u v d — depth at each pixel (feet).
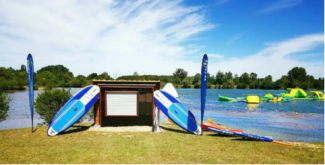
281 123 68.28
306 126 63.57
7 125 63.00
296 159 27.76
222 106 118.93
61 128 38.70
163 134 39.14
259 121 71.87
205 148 31.12
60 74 379.96
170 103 41.88
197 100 156.15
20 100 143.23
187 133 41.09
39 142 33.14
